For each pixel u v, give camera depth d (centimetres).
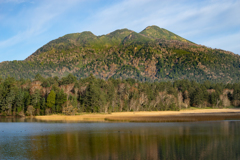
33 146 4916
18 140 5538
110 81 19012
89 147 4791
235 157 4025
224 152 4338
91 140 5469
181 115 12144
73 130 6975
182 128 7194
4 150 4591
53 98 12494
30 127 7762
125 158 4025
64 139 5609
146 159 3953
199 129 6938
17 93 12925
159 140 5403
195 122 8856
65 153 4362
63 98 12538
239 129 6888
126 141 5328
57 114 12388
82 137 5834
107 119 10288
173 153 4300
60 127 7694
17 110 12744
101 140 5456
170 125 7969
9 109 12762
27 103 12562
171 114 12838
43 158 4066
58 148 4728
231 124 8131
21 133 6506
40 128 7475
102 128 7338
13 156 4197
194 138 5584
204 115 12119
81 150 4559
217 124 8175
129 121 9412
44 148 4734
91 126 7869
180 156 4109
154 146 4822
